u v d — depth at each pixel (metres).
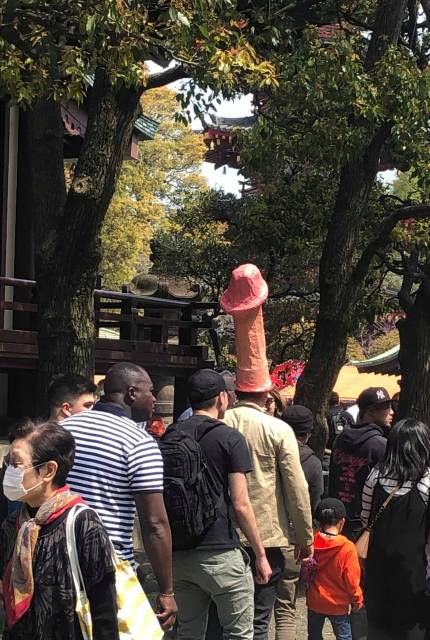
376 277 11.85
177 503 4.09
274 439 4.70
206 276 13.94
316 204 10.92
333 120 8.10
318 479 5.57
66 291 5.75
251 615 4.32
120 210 37.09
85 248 5.73
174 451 4.15
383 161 12.35
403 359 10.09
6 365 7.27
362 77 7.88
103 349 8.15
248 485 4.68
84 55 5.60
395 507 4.43
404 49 8.95
